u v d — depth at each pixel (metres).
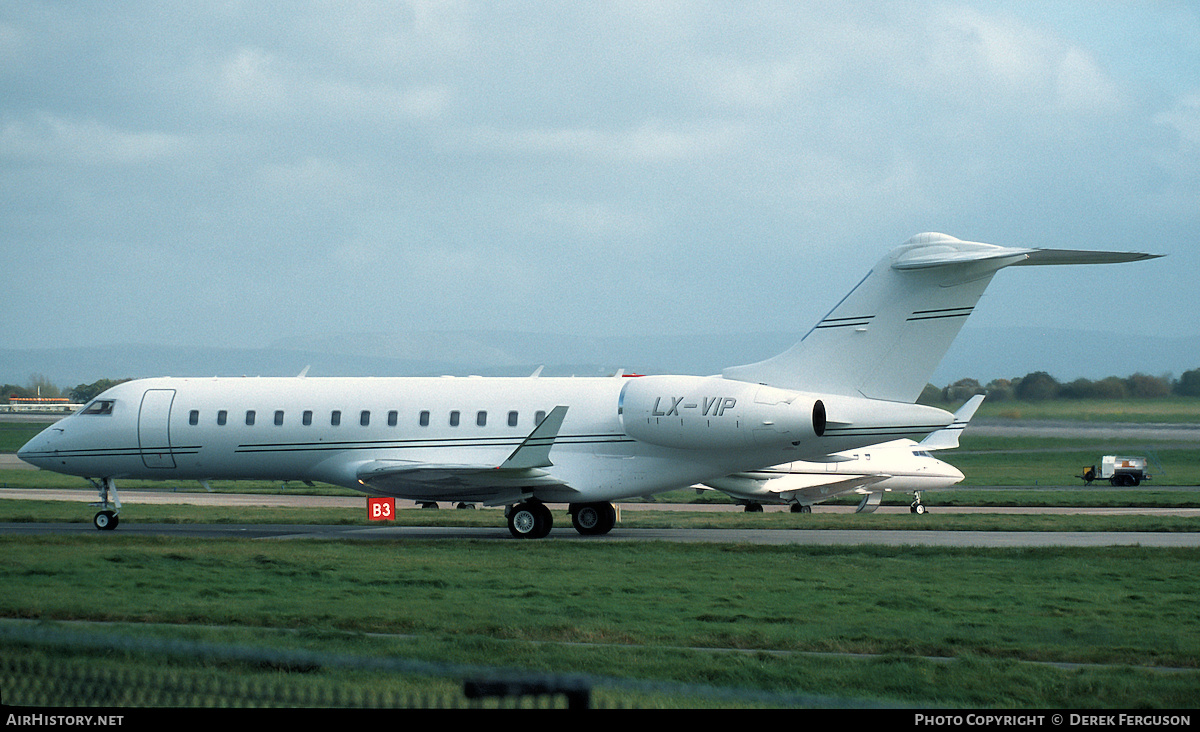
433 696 36.44
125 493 187.00
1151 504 151.38
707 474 99.00
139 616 53.91
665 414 96.50
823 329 95.50
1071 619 55.25
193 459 108.88
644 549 87.56
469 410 103.62
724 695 25.00
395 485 101.62
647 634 50.31
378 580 67.56
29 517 119.38
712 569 74.38
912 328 93.25
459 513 134.75
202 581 66.69
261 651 27.11
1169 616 56.16
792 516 130.50
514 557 81.38
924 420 93.06
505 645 46.47
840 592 64.00
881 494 144.75
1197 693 39.69
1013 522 115.56
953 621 54.50
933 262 91.19
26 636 30.34
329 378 109.88
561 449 100.69
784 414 93.06
